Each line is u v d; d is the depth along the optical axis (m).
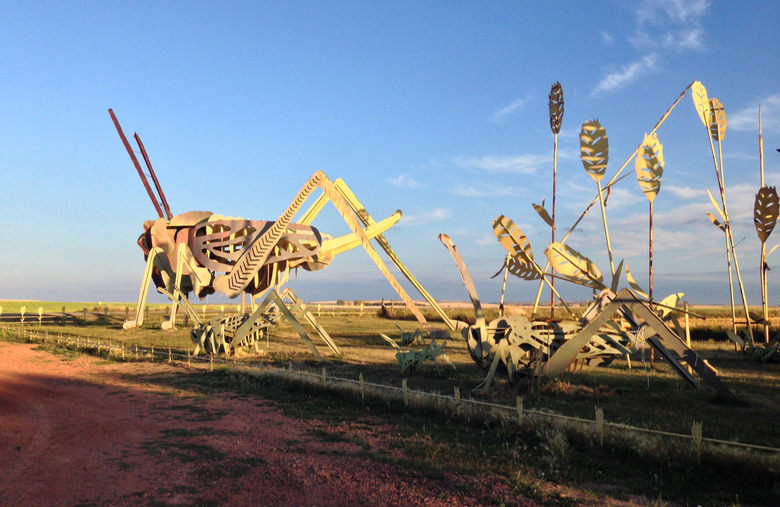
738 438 10.41
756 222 27.12
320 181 29.47
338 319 62.47
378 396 14.70
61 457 9.73
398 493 7.87
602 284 17.23
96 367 23.33
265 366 21.70
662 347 17.17
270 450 10.19
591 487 8.02
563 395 15.68
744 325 34.12
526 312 55.72
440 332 25.77
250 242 40.47
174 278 45.66
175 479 8.50
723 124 27.91
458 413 12.59
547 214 19.00
